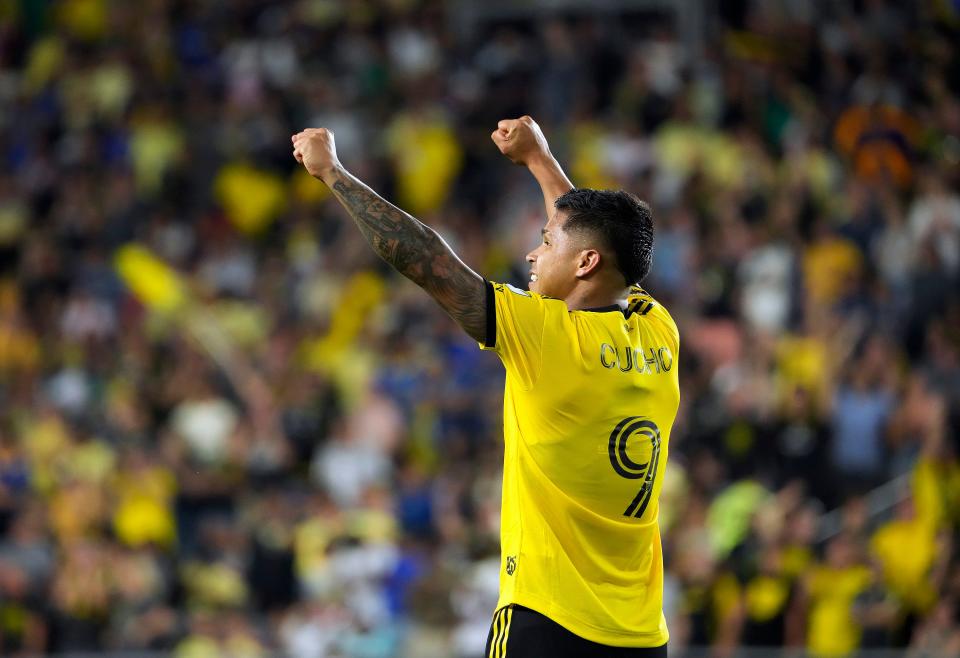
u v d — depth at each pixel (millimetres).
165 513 39406
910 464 37375
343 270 50125
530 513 14234
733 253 45219
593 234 14422
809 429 38156
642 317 14891
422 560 35938
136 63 61969
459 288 13672
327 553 36625
